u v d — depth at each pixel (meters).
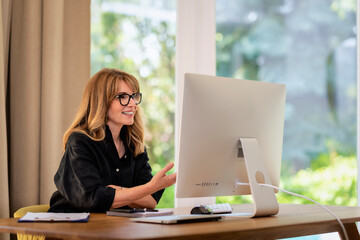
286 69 4.09
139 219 1.69
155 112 3.76
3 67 2.90
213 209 2.01
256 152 1.97
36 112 3.09
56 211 2.23
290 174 4.01
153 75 3.77
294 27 4.11
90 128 2.33
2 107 2.88
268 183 1.96
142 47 3.73
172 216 1.76
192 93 1.83
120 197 2.00
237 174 1.99
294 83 4.08
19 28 3.10
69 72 3.24
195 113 1.84
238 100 1.95
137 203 2.36
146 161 2.63
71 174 2.15
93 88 2.41
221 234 1.43
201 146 1.87
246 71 4.07
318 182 4.04
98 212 2.07
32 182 3.06
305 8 4.12
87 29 3.31
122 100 2.39
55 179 2.21
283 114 2.12
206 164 1.90
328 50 4.11
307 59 4.10
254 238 1.72
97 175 2.13
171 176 1.98
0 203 2.84
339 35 4.12
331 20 4.12
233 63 4.05
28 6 3.09
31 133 3.06
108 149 2.36
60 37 3.16
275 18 4.12
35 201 3.07
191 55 3.86
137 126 2.53
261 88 2.03
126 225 1.58
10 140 3.08
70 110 3.23
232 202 3.97
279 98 2.09
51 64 3.12
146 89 3.73
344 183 4.06
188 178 1.87
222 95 1.90
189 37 3.86
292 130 4.03
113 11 3.63
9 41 3.10
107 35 3.59
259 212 1.88
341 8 4.12
